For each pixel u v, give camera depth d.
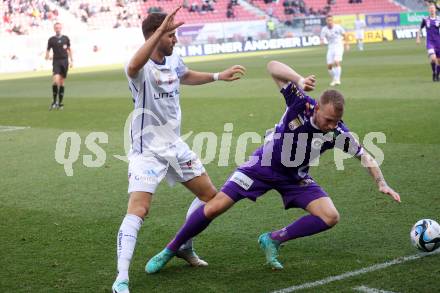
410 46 70.19
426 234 9.58
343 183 14.28
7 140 22.58
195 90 36.59
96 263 10.08
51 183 15.79
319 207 9.20
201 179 9.57
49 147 20.78
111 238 11.32
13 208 13.59
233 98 31.14
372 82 34.66
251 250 10.41
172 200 13.70
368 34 89.00
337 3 96.88
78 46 71.06
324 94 8.56
